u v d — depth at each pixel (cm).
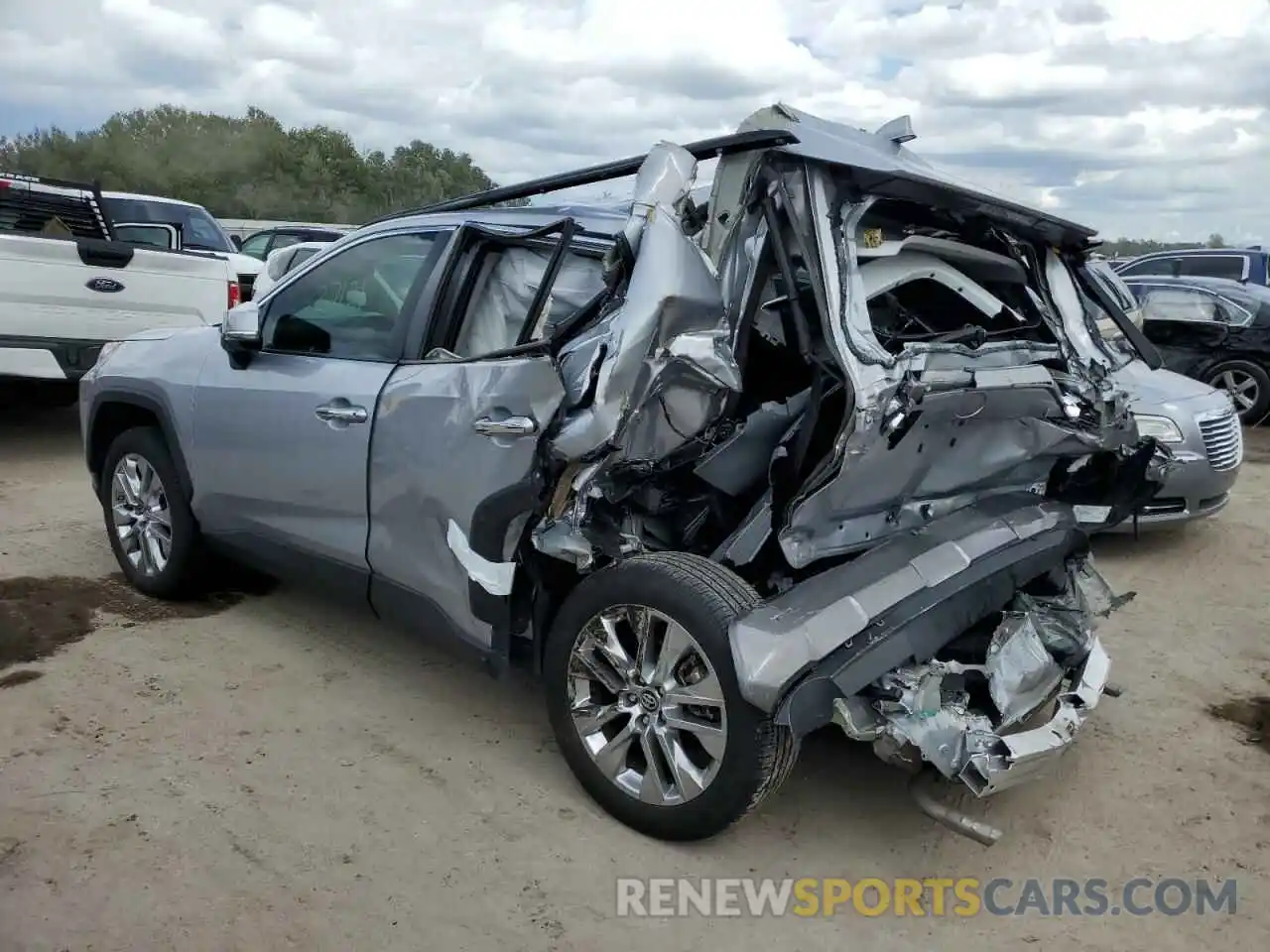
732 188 300
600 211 357
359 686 409
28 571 515
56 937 259
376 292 389
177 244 1168
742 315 302
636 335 280
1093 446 363
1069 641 353
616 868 301
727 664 287
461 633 346
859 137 329
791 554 302
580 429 292
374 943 264
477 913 278
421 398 344
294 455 392
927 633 296
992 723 314
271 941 263
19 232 788
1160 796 356
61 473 728
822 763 370
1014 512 361
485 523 323
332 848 303
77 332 734
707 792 295
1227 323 1166
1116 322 370
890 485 312
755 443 322
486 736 374
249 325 401
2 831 300
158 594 483
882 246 315
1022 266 364
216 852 297
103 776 333
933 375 281
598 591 315
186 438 441
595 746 323
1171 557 641
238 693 397
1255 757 386
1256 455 1017
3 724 362
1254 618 536
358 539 376
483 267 371
